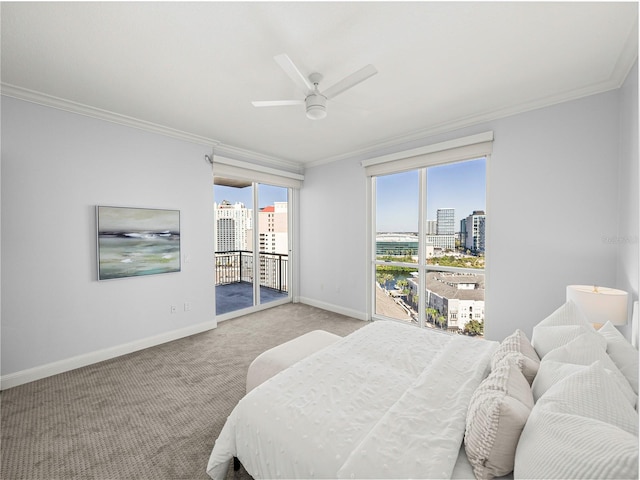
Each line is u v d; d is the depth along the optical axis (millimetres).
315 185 4664
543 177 2516
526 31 1621
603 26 1577
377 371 1526
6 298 2285
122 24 1547
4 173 2260
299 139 3535
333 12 1469
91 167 2688
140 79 2133
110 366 2643
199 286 3531
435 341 1933
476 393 1108
